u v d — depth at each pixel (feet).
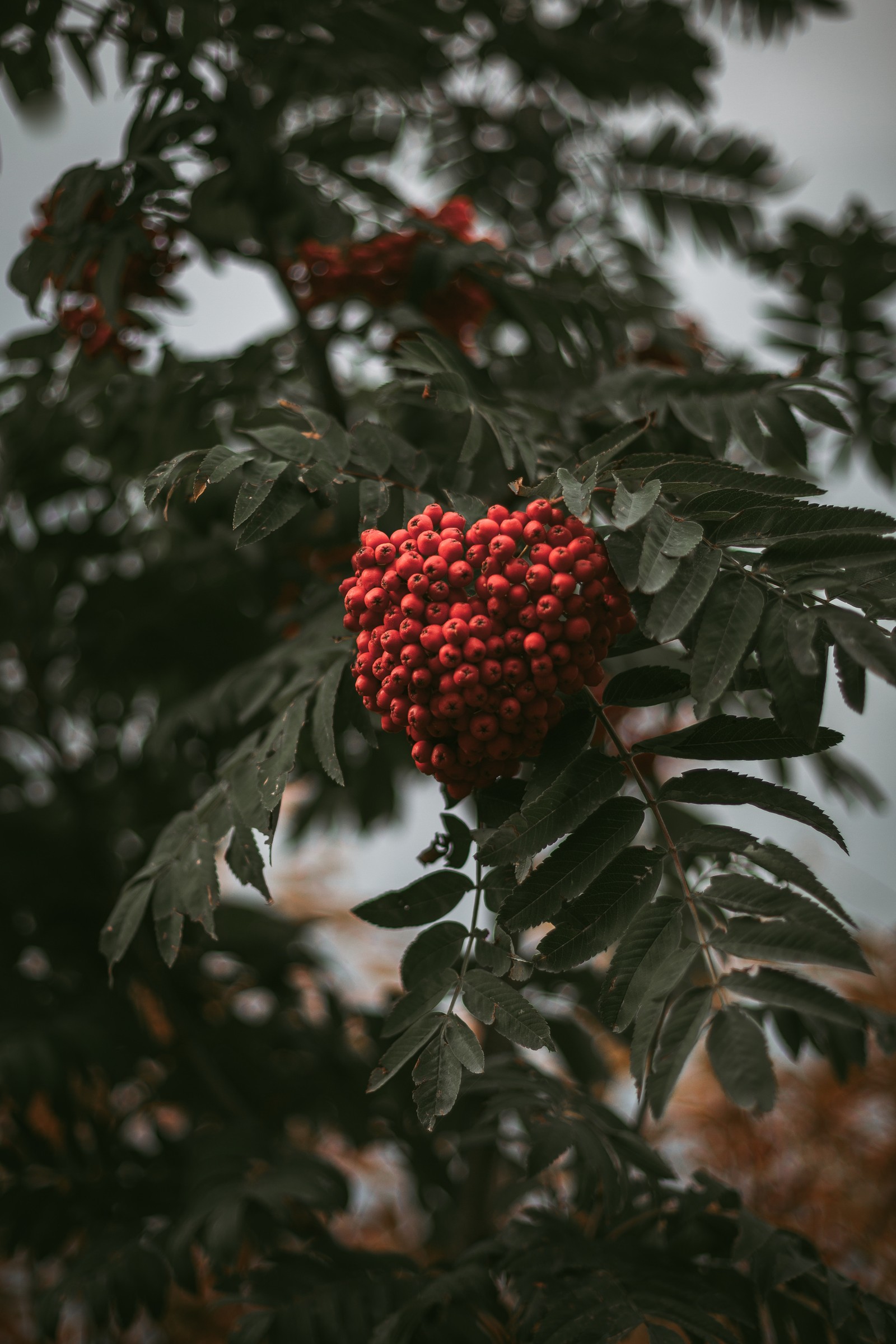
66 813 4.26
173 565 3.73
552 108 4.43
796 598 2.09
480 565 2.12
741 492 2.14
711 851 2.12
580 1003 3.43
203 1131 3.62
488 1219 3.43
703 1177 2.75
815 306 3.61
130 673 3.89
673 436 2.85
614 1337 2.40
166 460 3.19
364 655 2.17
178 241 2.94
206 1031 3.92
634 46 4.25
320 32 3.45
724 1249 2.68
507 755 2.14
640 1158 2.70
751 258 4.07
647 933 2.09
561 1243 2.64
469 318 3.20
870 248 3.47
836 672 2.07
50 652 4.11
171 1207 3.34
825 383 2.74
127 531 3.93
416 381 2.44
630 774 2.15
